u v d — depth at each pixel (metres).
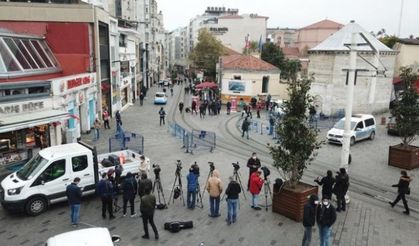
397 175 18.86
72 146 14.80
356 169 19.83
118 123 28.91
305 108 13.08
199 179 17.56
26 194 12.90
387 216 13.73
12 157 17.34
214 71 69.31
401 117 20.08
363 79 38.34
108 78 34.75
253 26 105.50
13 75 20.34
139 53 59.12
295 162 13.18
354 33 14.36
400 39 50.16
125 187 13.10
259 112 39.44
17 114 18.09
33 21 28.33
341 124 26.98
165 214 13.52
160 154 22.16
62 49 28.17
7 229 12.16
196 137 24.20
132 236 11.83
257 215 13.54
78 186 13.03
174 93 63.50
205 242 11.50
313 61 40.12
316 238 11.80
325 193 13.77
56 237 7.95
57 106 20.86
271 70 48.41
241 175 18.34
